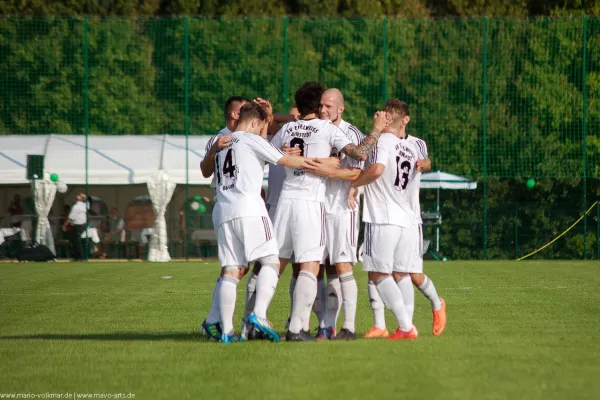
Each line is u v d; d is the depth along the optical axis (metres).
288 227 24.62
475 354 21.11
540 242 81.25
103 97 86.12
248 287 25.75
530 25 82.88
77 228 76.56
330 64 85.56
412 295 25.70
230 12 106.19
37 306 36.16
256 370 19.06
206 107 86.31
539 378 17.89
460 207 82.44
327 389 16.86
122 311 34.09
